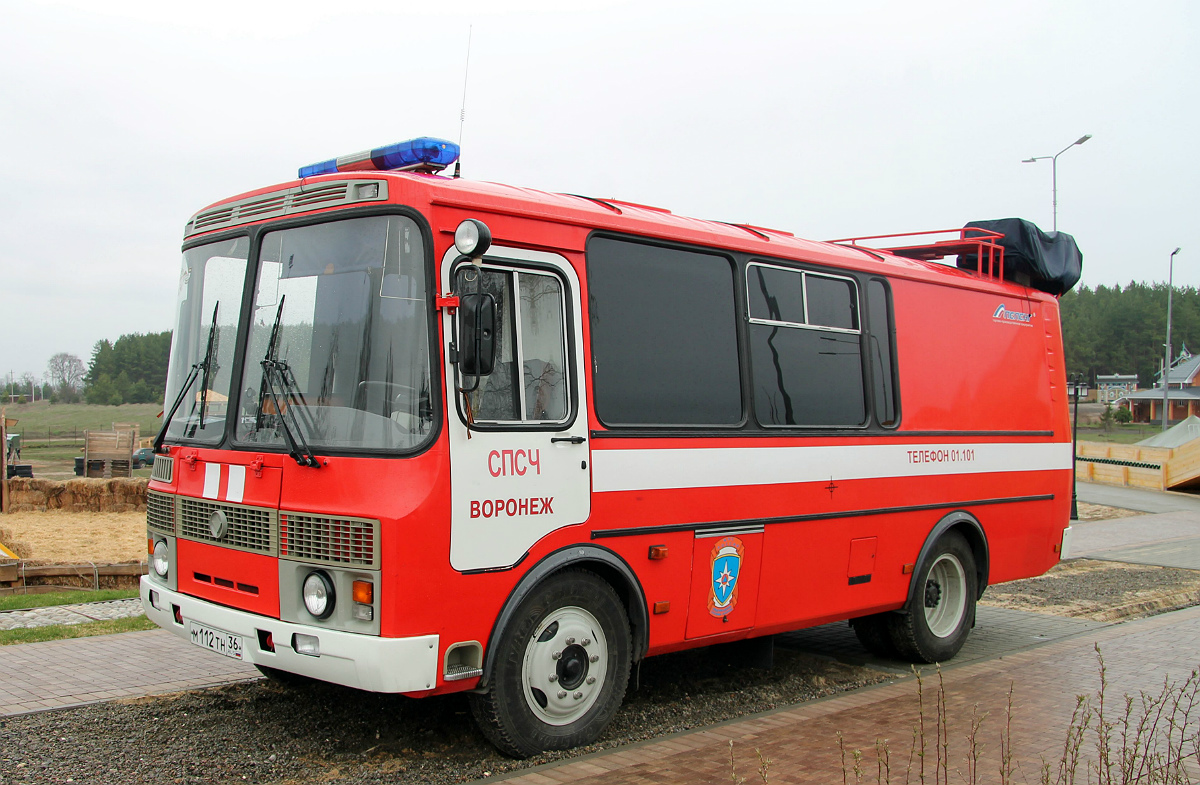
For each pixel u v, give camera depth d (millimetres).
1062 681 7309
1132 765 4680
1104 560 15320
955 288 8523
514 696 5129
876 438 7512
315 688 6535
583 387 5508
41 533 17500
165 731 5570
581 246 5590
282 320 5328
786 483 6738
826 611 7082
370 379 4875
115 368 118125
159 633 8062
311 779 4922
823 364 7215
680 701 6719
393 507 4645
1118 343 108375
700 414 6246
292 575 4965
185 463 5734
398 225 4941
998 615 10477
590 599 5512
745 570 6453
